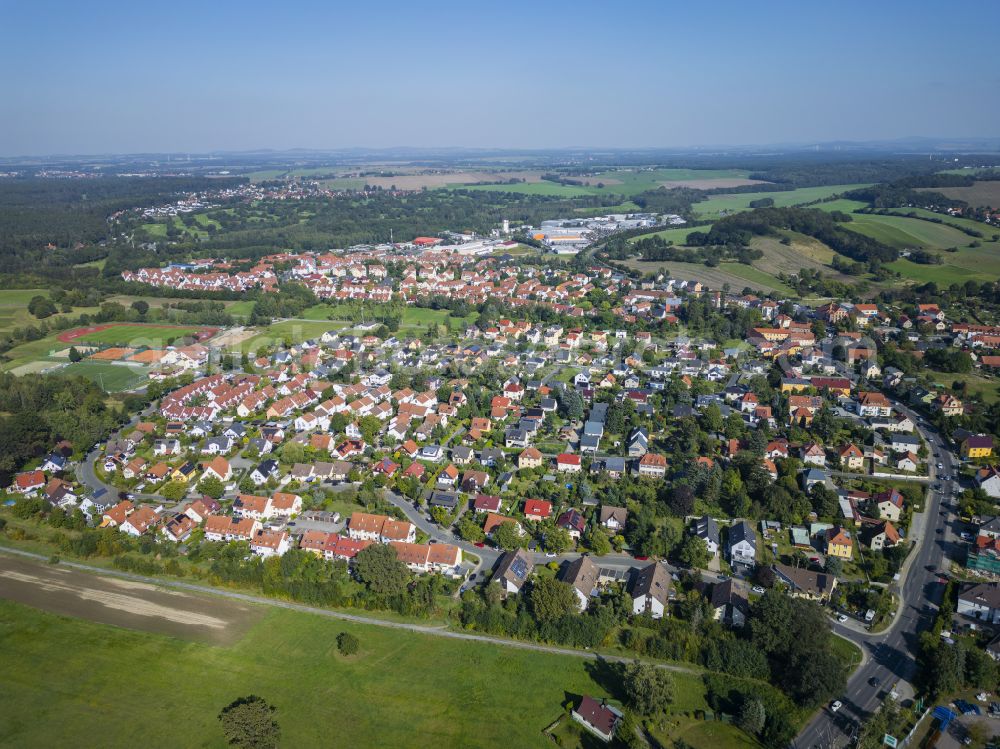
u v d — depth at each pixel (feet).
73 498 618.85
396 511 578.25
